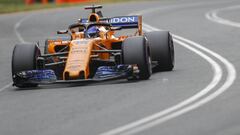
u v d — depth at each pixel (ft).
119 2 478.18
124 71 114.93
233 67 128.47
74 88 115.03
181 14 333.83
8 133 81.71
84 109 92.99
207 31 228.22
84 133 77.71
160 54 130.21
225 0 457.27
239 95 94.73
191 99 94.53
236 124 76.59
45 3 523.70
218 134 72.33
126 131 76.95
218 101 91.30
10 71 156.35
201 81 112.27
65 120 86.33
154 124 79.56
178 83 111.75
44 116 90.63
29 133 80.48
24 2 558.97
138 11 368.07
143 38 118.62
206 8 379.96
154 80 117.70
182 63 144.77
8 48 215.31
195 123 78.64
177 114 84.58
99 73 115.65
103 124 81.87
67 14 368.68
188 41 196.95
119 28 129.49
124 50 117.50
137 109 89.92
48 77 118.62
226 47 171.12
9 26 312.50
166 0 488.85
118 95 102.78
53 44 127.54
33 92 115.55
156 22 287.89
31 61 120.78
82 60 114.73
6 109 99.55
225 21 272.72
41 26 302.04
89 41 119.14
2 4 533.14
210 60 144.97
